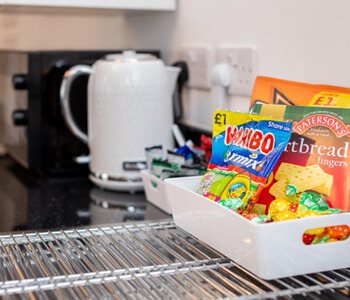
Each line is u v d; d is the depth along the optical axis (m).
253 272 0.74
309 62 1.02
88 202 1.22
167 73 1.30
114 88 1.23
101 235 0.95
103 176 1.29
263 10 1.14
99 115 1.26
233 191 0.84
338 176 0.81
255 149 0.85
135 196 1.26
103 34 1.94
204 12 1.37
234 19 1.25
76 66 1.37
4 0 1.33
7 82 1.66
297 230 0.72
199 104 1.44
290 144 0.87
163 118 1.27
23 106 1.48
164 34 1.58
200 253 0.84
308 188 0.83
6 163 1.76
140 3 1.45
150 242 0.91
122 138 1.24
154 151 1.17
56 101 1.43
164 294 0.70
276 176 0.86
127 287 0.72
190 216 0.89
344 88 0.89
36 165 1.46
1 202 1.24
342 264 0.76
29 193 1.32
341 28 0.94
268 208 0.86
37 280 0.73
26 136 1.47
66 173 1.48
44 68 1.42
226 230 0.78
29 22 2.14
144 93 1.23
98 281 0.74
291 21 1.06
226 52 1.27
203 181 0.91
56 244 0.91
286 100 0.96
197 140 1.39
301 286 0.73
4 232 0.96
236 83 1.25
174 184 0.92
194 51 1.41
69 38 2.06
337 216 0.74
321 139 0.84
